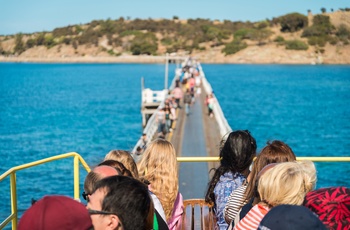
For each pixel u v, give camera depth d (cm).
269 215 389
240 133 700
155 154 638
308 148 4472
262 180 476
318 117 6712
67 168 3519
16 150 4403
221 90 11556
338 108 7862
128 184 385
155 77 17338
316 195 457
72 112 7444
